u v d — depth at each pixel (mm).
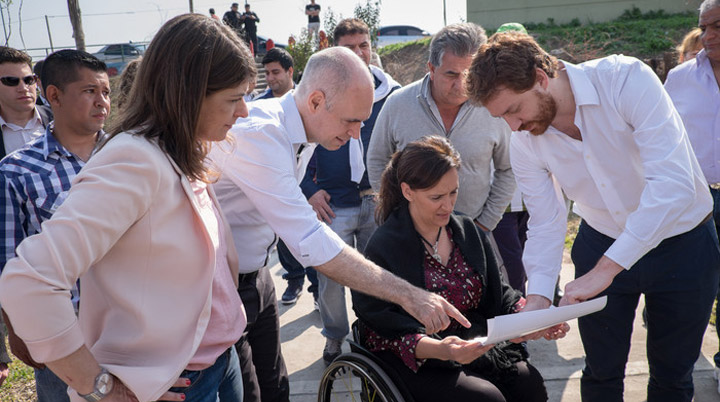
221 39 1521
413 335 2285
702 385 3209
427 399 2277
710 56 3223
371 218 3771
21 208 2336
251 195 2082
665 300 2367
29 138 4012
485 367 2377
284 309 4645
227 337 1805
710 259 2338
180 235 1547
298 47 16219
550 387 3303
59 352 1361
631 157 2234
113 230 1401
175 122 1516
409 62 15828
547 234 2551
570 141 2303
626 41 14586
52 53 2391
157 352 1571
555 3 16344
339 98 2164
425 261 2535
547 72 2102
